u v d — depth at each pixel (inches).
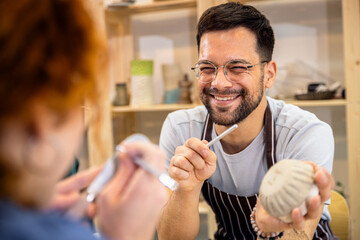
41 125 16.2
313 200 32.3
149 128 126.1
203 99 52.9
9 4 15.2
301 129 53.6
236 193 57.9
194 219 51.6
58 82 15.6
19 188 16.5
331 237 53.8
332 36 109.0
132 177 20.2
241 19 49.4
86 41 16.5
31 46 15.1
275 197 33.1
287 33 112.2
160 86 125.7
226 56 49.6
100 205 19.7
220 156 57.6
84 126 19.1
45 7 15.6
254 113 53.3
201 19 52.0
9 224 15.2
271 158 54.1
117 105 115.0
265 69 53.0
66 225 16.5
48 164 16.7
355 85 95.6
